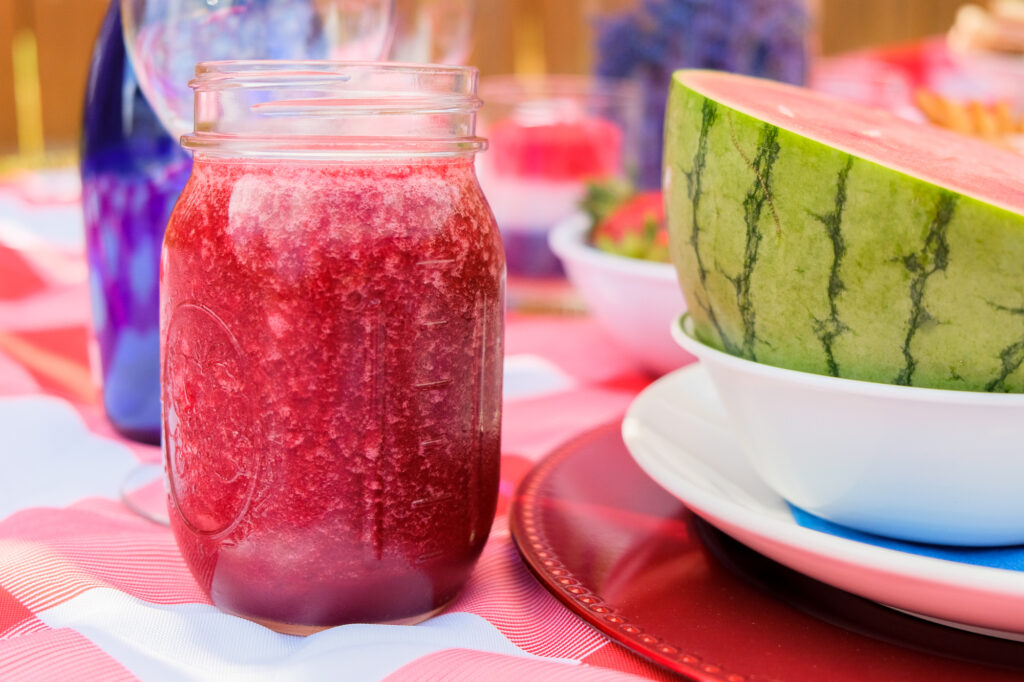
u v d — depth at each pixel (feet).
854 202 1.07
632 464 1.44
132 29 1.33
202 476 1.07
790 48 2.69
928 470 1.11
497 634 1.09
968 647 1.04
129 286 1.50
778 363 1.16
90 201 1.53
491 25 4.73
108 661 1.01
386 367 1.04
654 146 2.80
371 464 1.05
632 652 1.07
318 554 1.05
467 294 1.07
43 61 4.36
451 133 1.08
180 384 1.08
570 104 2.58
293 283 1.02
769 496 1.29
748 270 1.14
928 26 6.23
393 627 1.05
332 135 1.03
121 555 1.19
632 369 1.99
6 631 1.06
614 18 2.83
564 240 2.11
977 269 1.05
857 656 1.03
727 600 1.11
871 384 1.08
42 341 2.03
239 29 1.33
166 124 1.42
